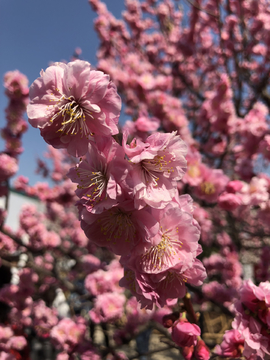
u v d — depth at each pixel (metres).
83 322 0.32
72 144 0.09
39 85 0.09
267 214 0.23
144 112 0.26
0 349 0.32
